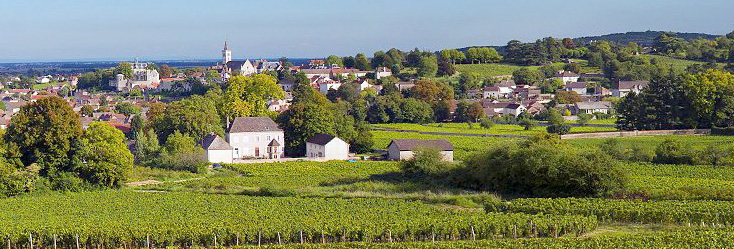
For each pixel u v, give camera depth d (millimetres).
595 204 71625
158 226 63969
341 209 75438
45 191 91562
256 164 128125
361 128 153875
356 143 150375
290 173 115438
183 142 126938
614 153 120625
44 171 95875
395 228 61469
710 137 147750
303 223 64562
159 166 121875
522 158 85438
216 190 93062
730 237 55469
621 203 72125
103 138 99438
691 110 162500
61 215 74438
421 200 82375
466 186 91875
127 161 98938
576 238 58125
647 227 64375
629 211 66812
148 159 126625
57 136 95875
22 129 96812
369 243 56875
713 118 160250
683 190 80312
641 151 120250
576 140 148125
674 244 53531
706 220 64500
